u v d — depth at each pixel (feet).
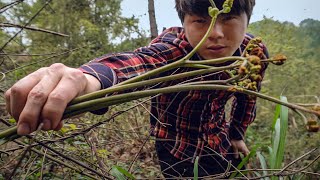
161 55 3.90
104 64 2.93
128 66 3.20
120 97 2.02
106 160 6.22
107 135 6.94
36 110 1.98
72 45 17.72
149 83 2.07
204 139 5.02
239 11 3.70
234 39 3.80
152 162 7.39
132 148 7.20
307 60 14.98
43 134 4.89
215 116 5.10
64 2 18.79
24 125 1.99
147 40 18.79
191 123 4.94
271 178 4.21
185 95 4.69
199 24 3.74
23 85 2.04
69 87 2.06
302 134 8.99
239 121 5.88
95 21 20.36
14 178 4.70
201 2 3.65
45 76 2.08
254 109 5.96
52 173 5.68
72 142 5.89
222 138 5.26
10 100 2.08
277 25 18.51
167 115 4.98
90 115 7.43
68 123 5.33
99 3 21.30
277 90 12.88
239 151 5.95
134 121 7.47
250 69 1.93
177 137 5.05
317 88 12.52
